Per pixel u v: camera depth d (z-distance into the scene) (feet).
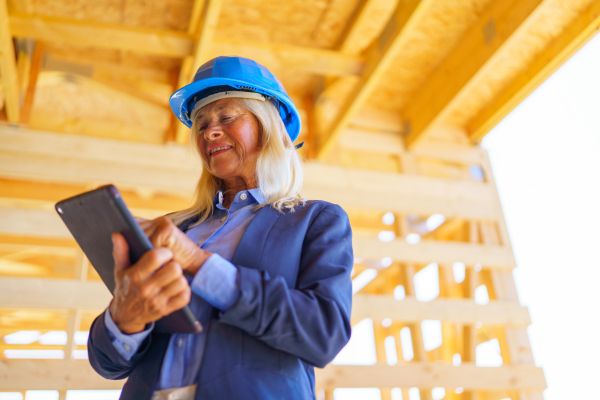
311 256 2.72
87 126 14.35
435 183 15.85
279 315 2.23
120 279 2.08
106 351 2.47
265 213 2.98
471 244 15.02
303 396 2.36
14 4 11.39
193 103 3.89
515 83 15.06
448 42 14.16
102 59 13.83
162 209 16.60
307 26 13.25
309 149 15.11
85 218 2.22
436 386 12.91
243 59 3.75
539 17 13.00
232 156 3.50
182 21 12.53
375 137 16.08
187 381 2.36
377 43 12.57
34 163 12.91
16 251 18.67
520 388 13.39
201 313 2.51
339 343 2.37
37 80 13.14
